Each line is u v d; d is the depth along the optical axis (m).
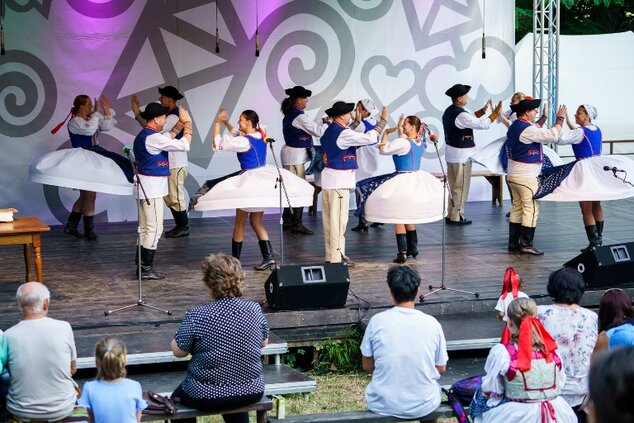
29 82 10.95
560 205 12.44
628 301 5.25
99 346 4.54
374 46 12.08
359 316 7.13
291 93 10.52
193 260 9.09
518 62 14.71
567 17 21.38
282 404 5.66
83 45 11.06
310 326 7.05
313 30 11.84
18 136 10.98
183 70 11.45
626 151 16.11
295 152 10.58
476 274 8.39
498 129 12.62
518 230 9.34
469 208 12.30
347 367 7.11
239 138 8.15
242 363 4.94
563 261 8.94
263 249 8.55
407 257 9.14
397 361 5.12
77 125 9.88
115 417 4.51
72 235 10.42
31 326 4.82
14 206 11.06
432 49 12.28
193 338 4.92
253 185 8.09
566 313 5.27
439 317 7.39
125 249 9.64
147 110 8.02
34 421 4.79
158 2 11.27
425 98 12.34
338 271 7.05
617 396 1.72
